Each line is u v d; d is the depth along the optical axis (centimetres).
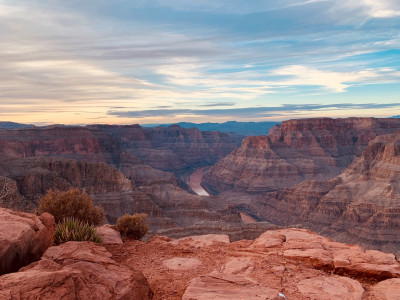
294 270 1035
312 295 864
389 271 998
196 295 760
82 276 672
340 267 1048
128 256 1159
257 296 763
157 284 913
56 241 1130
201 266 1070
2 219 891
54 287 588
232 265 1052
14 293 554
